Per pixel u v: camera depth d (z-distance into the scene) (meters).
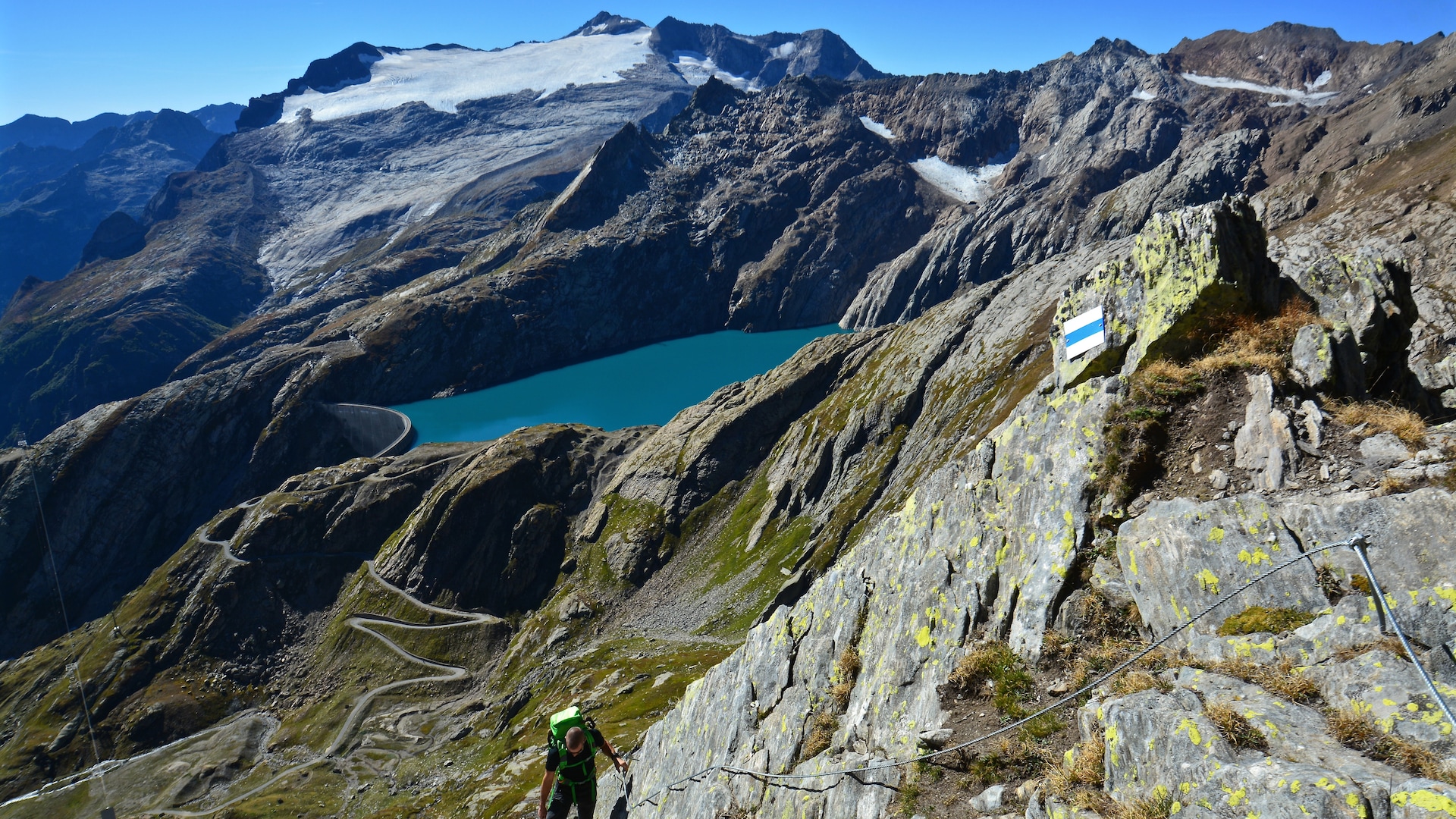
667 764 25.58
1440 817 8.45
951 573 18.50
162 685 199.12
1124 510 16.41
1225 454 16.20
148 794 156.12
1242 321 18.52
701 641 155.25
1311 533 13.57
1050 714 13.98
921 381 198.25
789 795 17.73
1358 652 11.56
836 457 194.00
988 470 20.48
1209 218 19.56
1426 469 13.58
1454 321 94.38
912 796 14.29
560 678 156.62
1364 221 152.75
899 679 17.52
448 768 139.75
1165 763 11.16
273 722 182.12
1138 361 19.59
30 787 175.50
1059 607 15.72
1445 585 11.50
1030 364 173.38
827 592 23.50
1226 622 13.34
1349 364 17.00
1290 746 10.46
